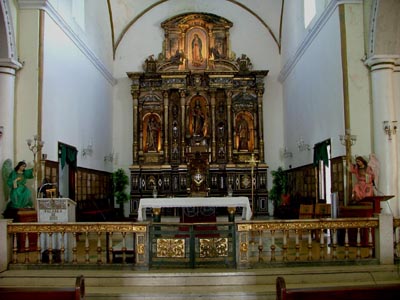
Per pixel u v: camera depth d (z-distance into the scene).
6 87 12.27
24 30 12.73
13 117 12.47
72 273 8.76
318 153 15.74
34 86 12.64
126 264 8.97
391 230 9.18
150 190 22.03
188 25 23.12
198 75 22.62
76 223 9.06
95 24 19.31
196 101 22.88
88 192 17.89
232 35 23.33
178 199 12.92
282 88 22.88
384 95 12.38
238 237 8.99
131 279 8.62
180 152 22.47
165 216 21.27
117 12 22.28
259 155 22.41
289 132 21.28
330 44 14.16
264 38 23.28
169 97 22.83
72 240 10.00
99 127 19.95
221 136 22.75
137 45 23.19
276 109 23.02
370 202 11.18
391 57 12.39
